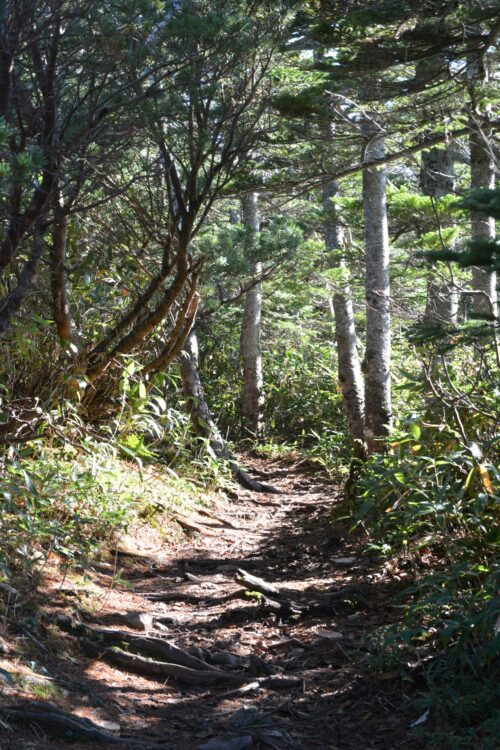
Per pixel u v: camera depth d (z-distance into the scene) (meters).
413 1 6.62
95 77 5.06
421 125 8.26
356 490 8.04
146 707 3.99
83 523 5.64
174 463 9.77
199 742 3.61
